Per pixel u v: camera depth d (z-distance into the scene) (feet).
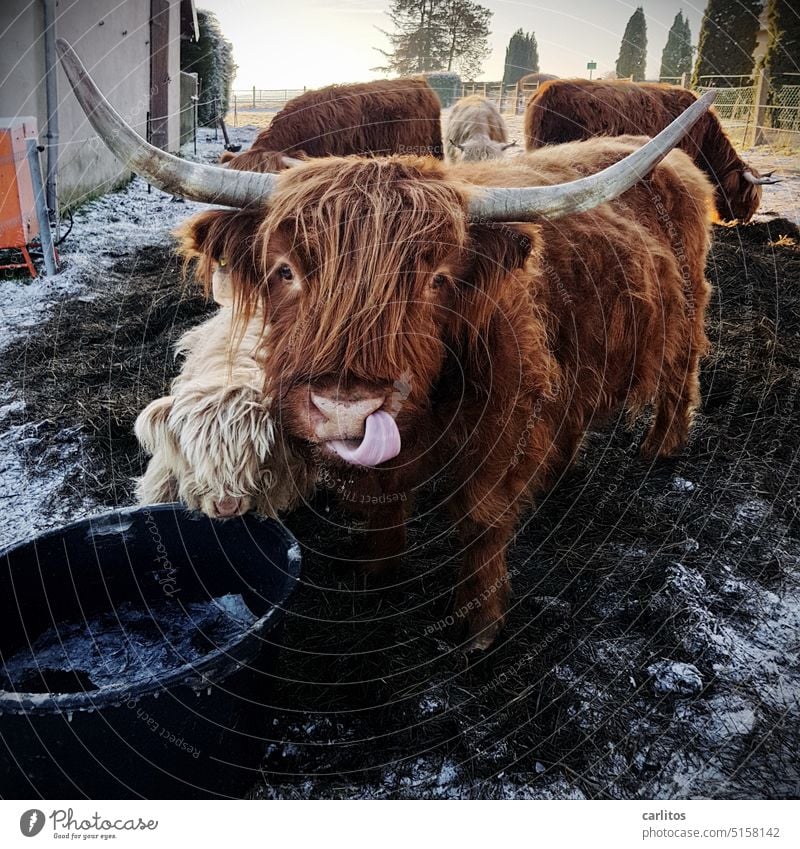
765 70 22.48
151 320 10.43
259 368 5.08
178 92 21.30
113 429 7.91
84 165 16.84
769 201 17.84
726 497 7.24
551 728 4.90
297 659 5.26
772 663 5.43
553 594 5.98
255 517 5.07
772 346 10.16
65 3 15.21
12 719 3.57
